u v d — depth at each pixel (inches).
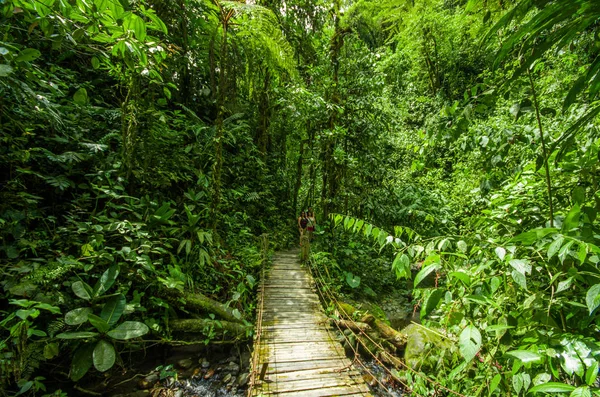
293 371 140.8
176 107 310.5
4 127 145.6
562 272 55.4
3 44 88.1
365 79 343.6
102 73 252.2
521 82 72.5
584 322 53.6
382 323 217.2
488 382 74.7
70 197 187.0
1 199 146.6
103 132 217.8
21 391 114.8
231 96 318.7
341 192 353.7
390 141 420.8
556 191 85.0
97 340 132.5
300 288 246.2
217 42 261.9
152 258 190.5
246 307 208.2
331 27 388.2
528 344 54.0
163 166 232.4
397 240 69.2
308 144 410.3
